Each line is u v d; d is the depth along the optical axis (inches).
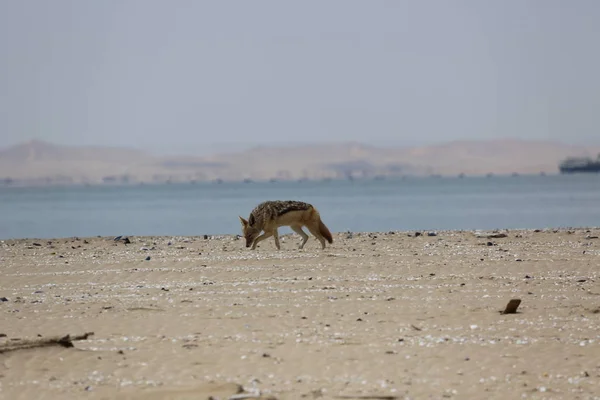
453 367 1766.7
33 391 1637.6
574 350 1889.8
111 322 2233.0
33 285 2913.4
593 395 1588.3
